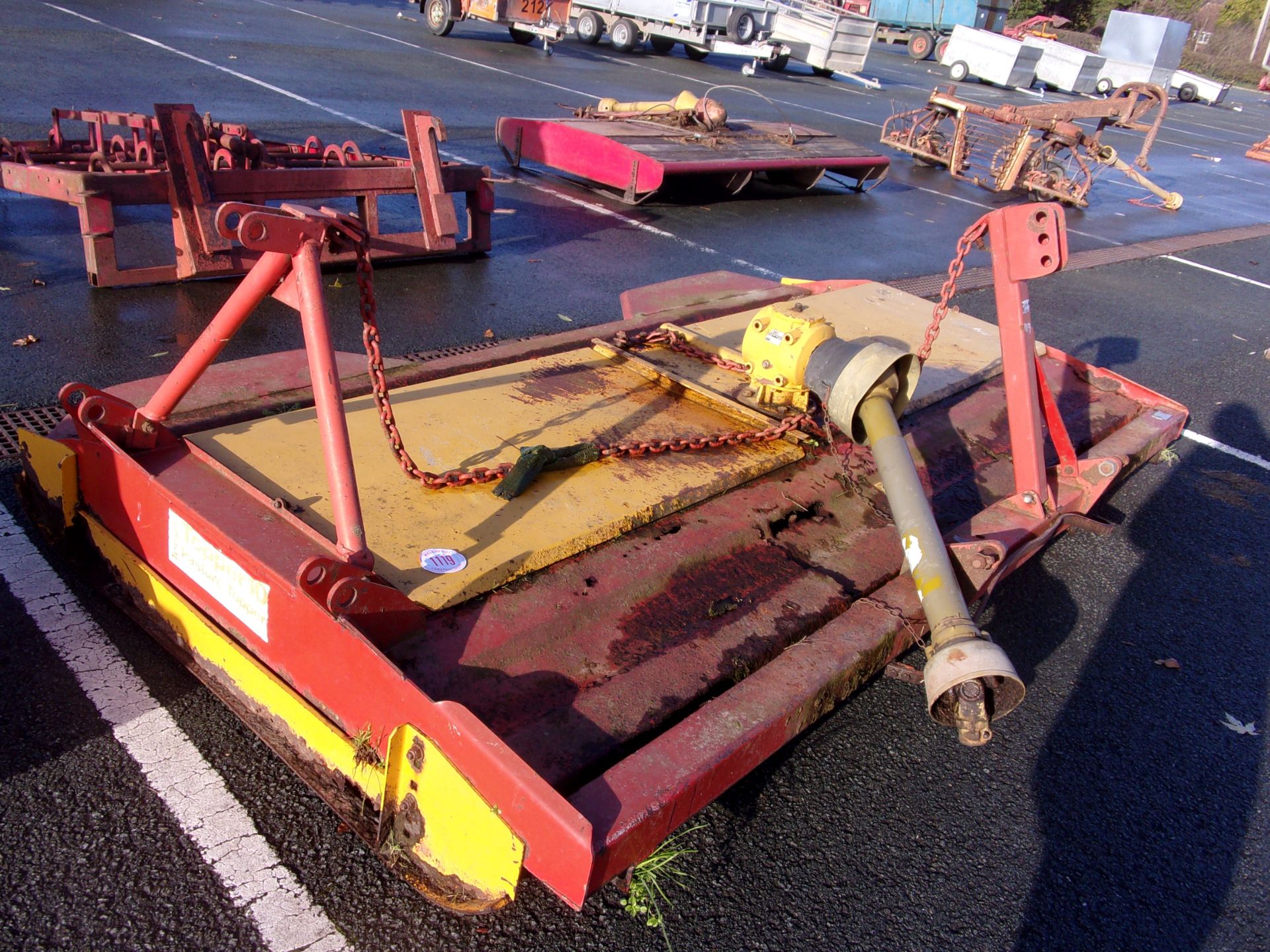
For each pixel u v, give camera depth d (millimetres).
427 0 18078
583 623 2395
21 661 2738
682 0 19547
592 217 8875
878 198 11914
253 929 2107
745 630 2568
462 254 7145
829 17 22141
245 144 5582
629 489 2857
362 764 2127
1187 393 6629
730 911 2354
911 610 2699
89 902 2107
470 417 3111
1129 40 29734
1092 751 3146
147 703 2674
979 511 3475
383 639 2145
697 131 10430
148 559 2641
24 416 3945
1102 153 13266
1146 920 2535
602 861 1741
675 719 2264
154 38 12883
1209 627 3953
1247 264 11227
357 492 2266
